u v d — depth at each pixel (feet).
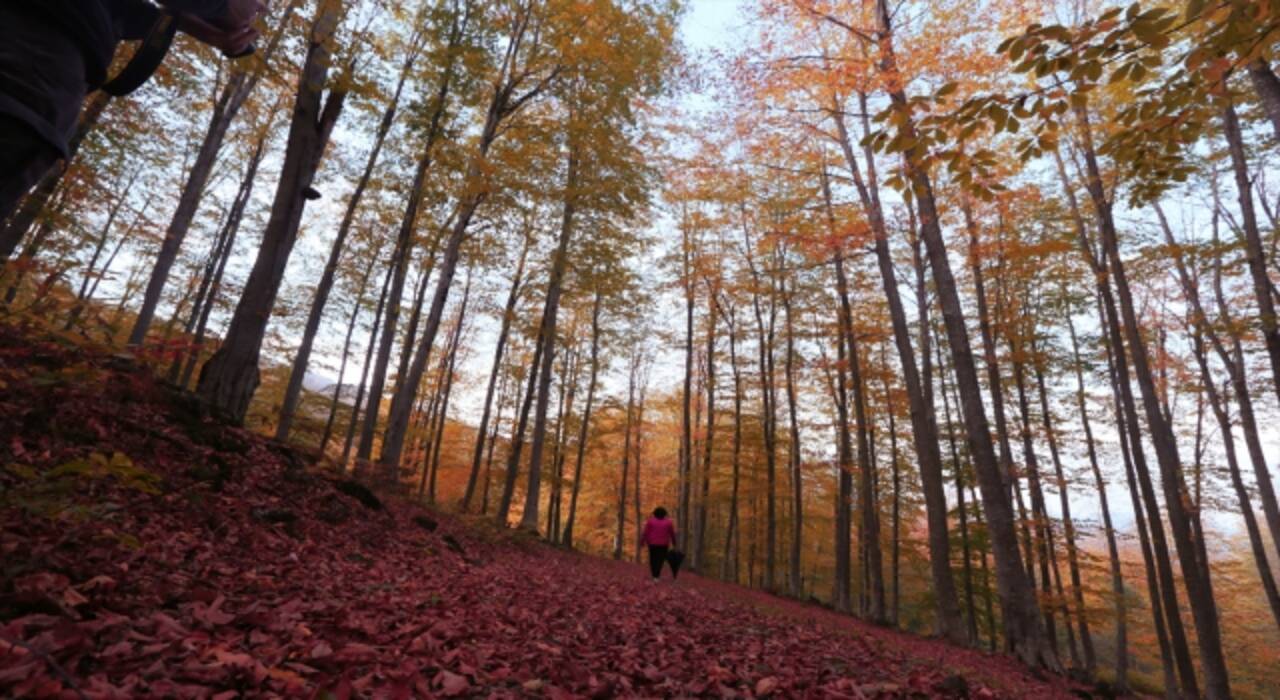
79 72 2.71
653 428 117.80
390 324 42.78
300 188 26.76
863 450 60.75
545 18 43.01
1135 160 11.33
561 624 14.21
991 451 34.12
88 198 24.71
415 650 8.95
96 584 7.86
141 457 15.58
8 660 4.83
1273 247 39.60
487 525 38.27
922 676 15.56
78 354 12.42
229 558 12.24
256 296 25.73
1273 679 82.28
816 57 31.24
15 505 8.02
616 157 46.88
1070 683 30.58
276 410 29.73
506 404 98.12
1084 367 63.00
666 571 61.82
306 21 24.91
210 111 53.06
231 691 5.99
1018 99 9.62
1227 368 50.67
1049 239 52.80
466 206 44.19
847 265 55.98
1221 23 8.23
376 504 25.61
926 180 35.70
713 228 72.74
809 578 116.78
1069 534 52.06
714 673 11.51
